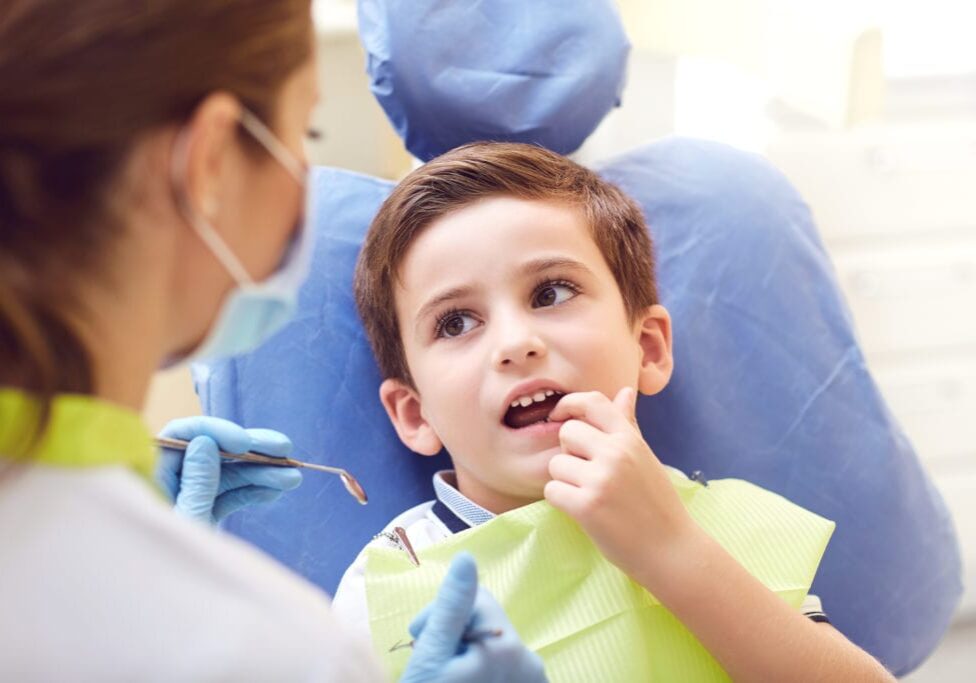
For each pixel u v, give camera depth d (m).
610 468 0.90
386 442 1.19
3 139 0.49
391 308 1.11
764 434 1.21
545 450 0.99
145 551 0.52
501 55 1.18
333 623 0.55
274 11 0.57
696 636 0.90
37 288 0.50
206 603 0.51
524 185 1.06
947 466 1.99
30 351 0.49
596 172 1.27
